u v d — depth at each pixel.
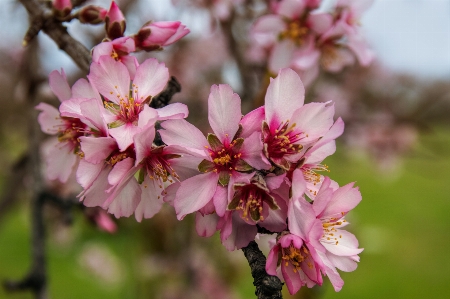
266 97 0.34
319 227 0.32
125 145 0.33
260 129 0.33
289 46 0.50
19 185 0.63
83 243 1.48
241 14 0.69
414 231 1.91
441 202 2.28
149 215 0.34
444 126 0.90
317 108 0.34
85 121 0.35
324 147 0.34
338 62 0.50
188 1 0.67
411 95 0.85
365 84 0.88
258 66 0.66
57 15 0.37
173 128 0.33
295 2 0.49
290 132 0.34
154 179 0.34
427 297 1.41
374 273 1.53
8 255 1.53
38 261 0.50
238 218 0.33
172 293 0.80
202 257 0.85
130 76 0.36
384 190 2.44
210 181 0.33
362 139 0.92
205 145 0.33
